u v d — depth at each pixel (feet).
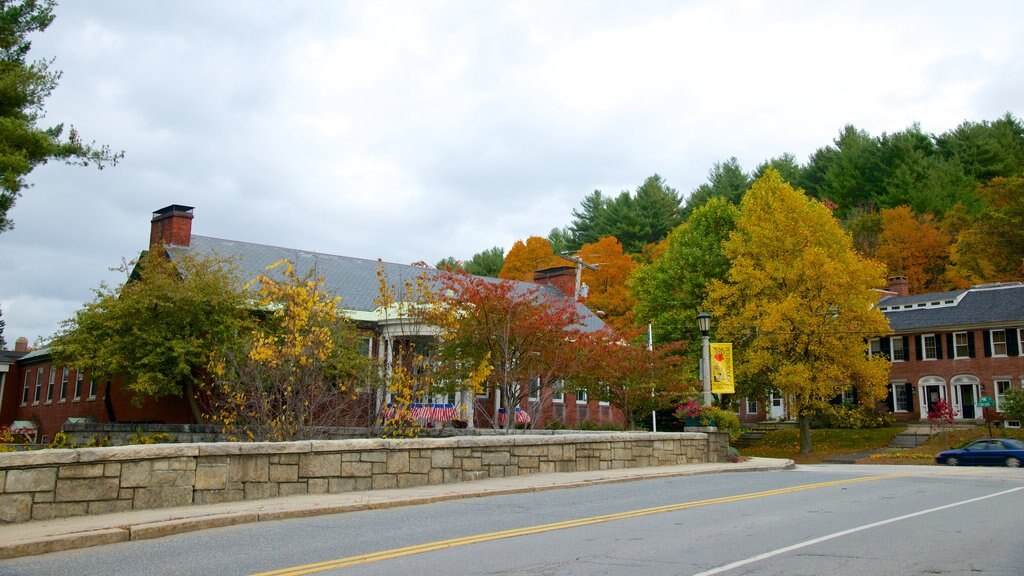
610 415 127.34
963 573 25.41
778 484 56.08
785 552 28.86
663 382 100.63
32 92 58.90
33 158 57.00
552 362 75.00
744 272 128.47
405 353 72.33
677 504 43.24
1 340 217.97
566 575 24.94
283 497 42.09
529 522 36.45
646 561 27.14
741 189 273.54
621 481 56.59
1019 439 132.87
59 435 54.60
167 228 108.06
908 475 70.44
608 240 201.98
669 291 153.69
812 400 130.62
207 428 79.15
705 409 80.53
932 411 155.53
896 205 235.40
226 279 88.17
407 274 123.95
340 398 70.13
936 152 263.70
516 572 25.41
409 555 28.48
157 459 37.83
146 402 101.96
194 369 92.58
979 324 159.33
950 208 224.12
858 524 36.09
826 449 140.46
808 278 124.77
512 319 72.90
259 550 29.60
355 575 25.08
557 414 115.55
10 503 32.96
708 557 27.86
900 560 27.53
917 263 211.82
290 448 42.83
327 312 60.85
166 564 27.14
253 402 57.67
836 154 276.41
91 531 31.24
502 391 75.00
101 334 86.22
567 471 59.98
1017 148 247.91
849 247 134.72
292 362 57.67
